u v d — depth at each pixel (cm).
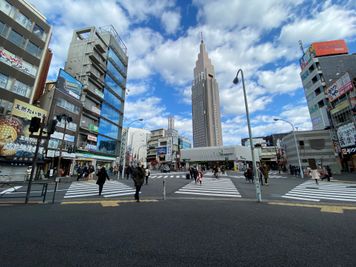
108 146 4009
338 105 2911
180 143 9012
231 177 2675
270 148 7088
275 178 2452
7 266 279
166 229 458
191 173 2314
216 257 311
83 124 3228
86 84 3300
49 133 893
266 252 331
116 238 398
